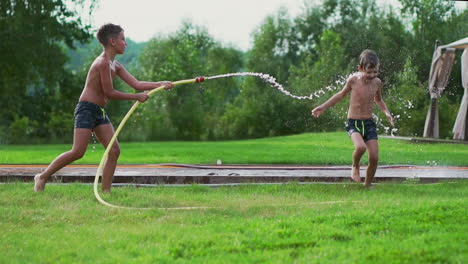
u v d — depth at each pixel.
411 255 2.83
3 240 3.32
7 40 22.02
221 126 27.83
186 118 26.00
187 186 5.78
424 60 18.67
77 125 5.16
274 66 34.28
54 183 5.95
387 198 4.86
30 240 3.30
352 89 5.74
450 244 3.01
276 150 11.98
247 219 3.88
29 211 4.24
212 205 4.62
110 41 5.30
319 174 6.40
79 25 24.48
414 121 17.64
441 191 5.32
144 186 5.91
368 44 26.00
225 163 8.75
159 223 3.80
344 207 4.29
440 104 19.30
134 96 5.26
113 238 3.33
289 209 4.31
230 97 40.69
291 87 26.67
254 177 6.07
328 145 13.79
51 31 23.14
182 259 2.86
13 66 22.91
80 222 3.88
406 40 27.08
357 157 5.63
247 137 27.16
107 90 5.14
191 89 27.22
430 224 3.51
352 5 33.50
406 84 15.87
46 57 23.16
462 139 13.62
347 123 5.83
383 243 3.09
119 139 23.92
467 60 13.76
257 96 29.06
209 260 2.83
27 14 22.42
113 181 5.97
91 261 2.87
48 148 15.14
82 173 6.38
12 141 22.73
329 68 24.88
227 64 40.12
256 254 2.93
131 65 37.50
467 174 6.60
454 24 27.92
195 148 13.43
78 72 28.95
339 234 3.28
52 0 23.09
